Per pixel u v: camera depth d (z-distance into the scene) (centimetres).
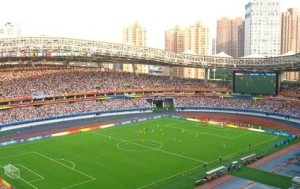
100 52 13325
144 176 6744
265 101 13675
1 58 12725
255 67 13888
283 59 12962
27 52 12000
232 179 6531
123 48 13812
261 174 6806
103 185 6262
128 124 11912
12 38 11694
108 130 10969
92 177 6669
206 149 8744
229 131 10875
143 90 15000
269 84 13388
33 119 11769
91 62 16362
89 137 10025
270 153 8325
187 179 6575
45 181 6431
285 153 8319
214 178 6569
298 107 12525
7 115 11519
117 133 10531
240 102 14150
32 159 7825
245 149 8750
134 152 8425
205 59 14712
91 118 12975
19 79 13500
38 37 12219
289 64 12538
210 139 9806
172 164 7500
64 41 12731
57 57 13600
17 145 9100
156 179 6581
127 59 14775
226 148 8850
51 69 15212
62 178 6600
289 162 7588
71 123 12038
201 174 6856
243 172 6919
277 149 8700
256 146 9069
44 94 12862
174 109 14712
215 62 14575
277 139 9825
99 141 9531
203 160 7812
